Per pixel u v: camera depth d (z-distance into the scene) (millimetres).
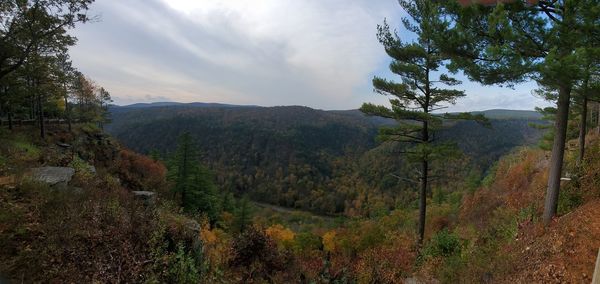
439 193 41938
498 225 12977
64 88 29203
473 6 7676
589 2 6504
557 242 8062
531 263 8070
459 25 7898
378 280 11070
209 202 38000
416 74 13680
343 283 10070
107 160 32906
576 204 10867
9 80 18969
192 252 7215
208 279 6805
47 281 4809
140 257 5840
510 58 7180
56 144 26000
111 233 6066
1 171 7699
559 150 9391
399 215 28484
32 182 6848
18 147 12461
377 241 18125
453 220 21062
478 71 8148
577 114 20750
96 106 48094
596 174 11789
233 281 7516
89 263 5289
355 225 28250
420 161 14180
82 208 6516
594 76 7062
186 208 32656
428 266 11250
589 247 7176
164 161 53562
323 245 26062
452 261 10305
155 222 6949
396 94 14656
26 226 5500
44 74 20406
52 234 5473
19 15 14453
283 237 36469
